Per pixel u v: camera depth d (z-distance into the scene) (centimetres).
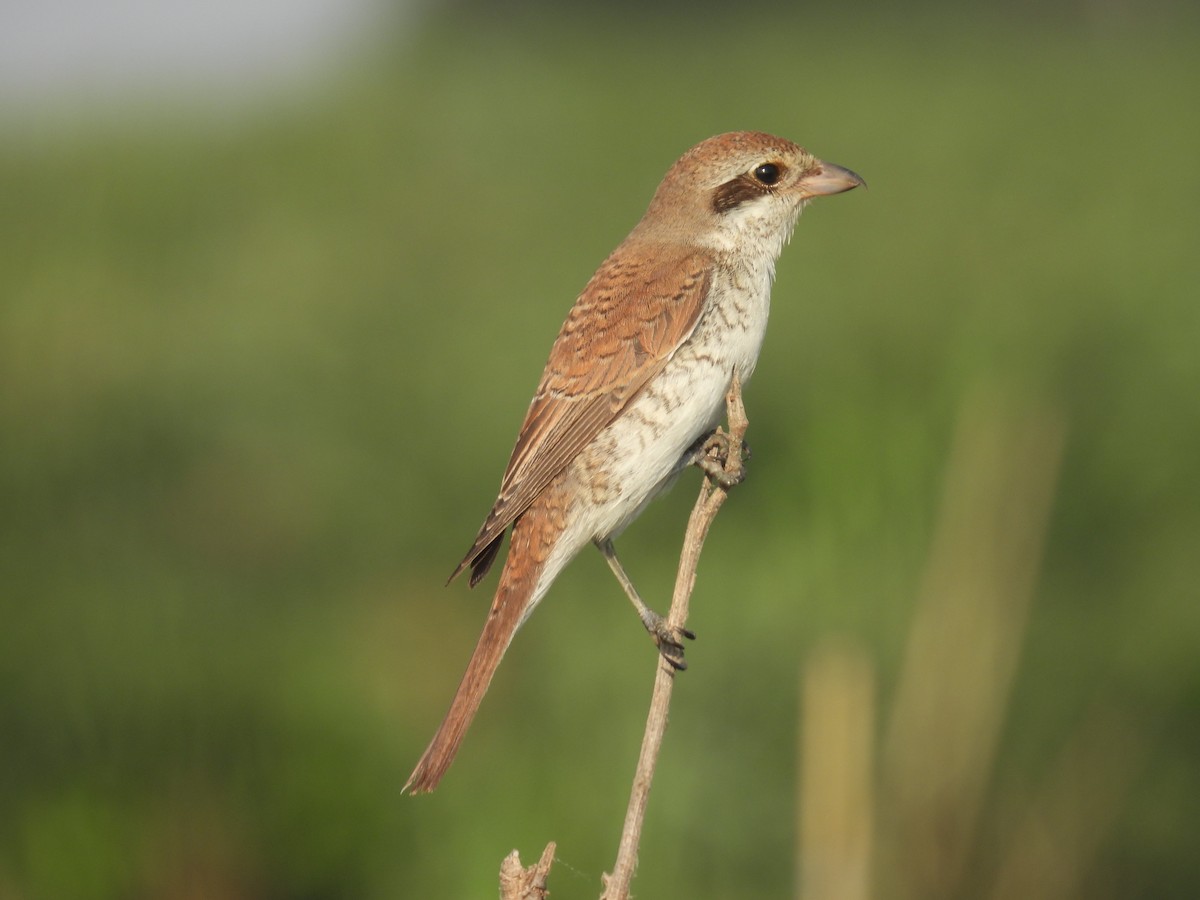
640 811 696
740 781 1088
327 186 2661
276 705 1174
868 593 1227
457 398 1789
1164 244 1919
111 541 1493
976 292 1814
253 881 1049
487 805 1081
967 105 2991
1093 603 1311
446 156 2834
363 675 1274
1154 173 2338
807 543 1265
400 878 1057
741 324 936
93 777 1093
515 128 3058
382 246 2267
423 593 1457
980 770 1052
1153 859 1068
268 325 1969
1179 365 1570
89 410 1761
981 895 1034
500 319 1964
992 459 1153
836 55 3891
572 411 903
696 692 1162
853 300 1847
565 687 1212
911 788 1047
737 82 3425
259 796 1091
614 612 1299
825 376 1516
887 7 4781
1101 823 1057
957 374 1377
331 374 1859
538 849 1044
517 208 2467
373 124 3152
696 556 740
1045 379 1455
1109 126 2736
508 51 4319
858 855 875
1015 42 4044
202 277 2209
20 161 2884
